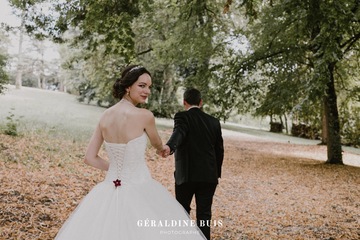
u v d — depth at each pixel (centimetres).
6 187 668
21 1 1105
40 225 509
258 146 2253
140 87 299
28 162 923
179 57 1648
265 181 1079
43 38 1273
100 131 307
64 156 1054
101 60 1900
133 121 296
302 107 1200
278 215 693
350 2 834
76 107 2878
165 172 1085
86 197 305
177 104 3027
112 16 761
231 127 3691
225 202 780
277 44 1454
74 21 1030
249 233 568
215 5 1559
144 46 2053
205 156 415
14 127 1266
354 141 2931
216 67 1578
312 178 1188
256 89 1602
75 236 281
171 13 1585
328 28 792
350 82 1827
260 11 1532
